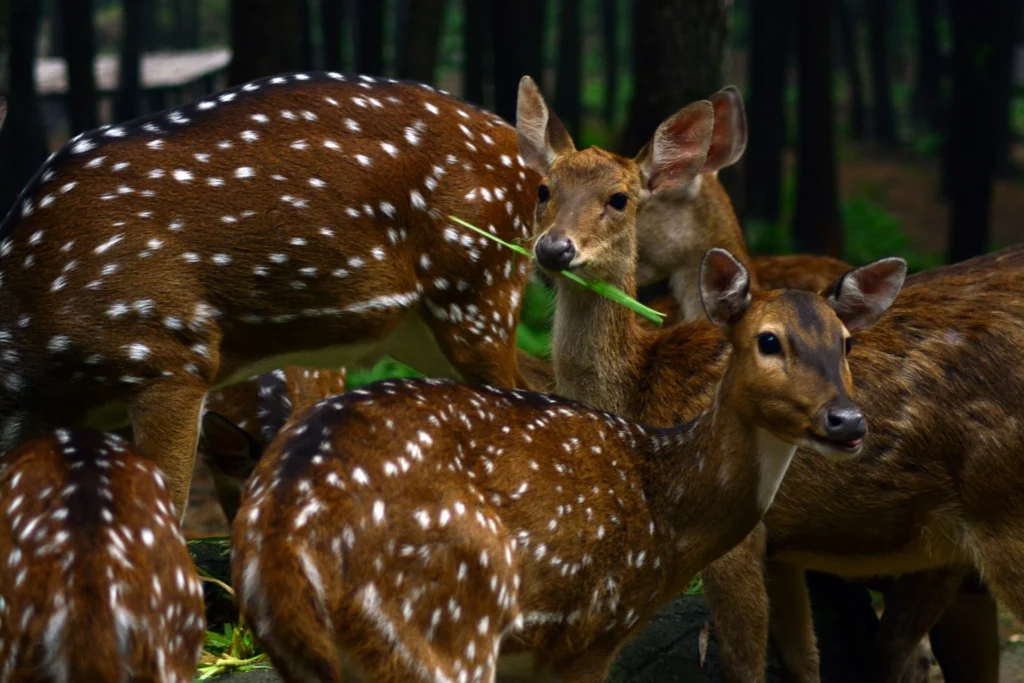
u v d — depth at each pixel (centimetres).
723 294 652
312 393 965
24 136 1869
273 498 546
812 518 778
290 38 1574
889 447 761
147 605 543
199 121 758
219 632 874
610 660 676
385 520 556
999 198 3706
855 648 941
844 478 766
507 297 846
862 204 3178
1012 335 760
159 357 723
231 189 743
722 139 1002
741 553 766
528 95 829
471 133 827
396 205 788
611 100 4203
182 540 577
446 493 577
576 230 761
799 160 2508
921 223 3447
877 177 4081
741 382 643
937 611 878
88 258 715
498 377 848
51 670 528
